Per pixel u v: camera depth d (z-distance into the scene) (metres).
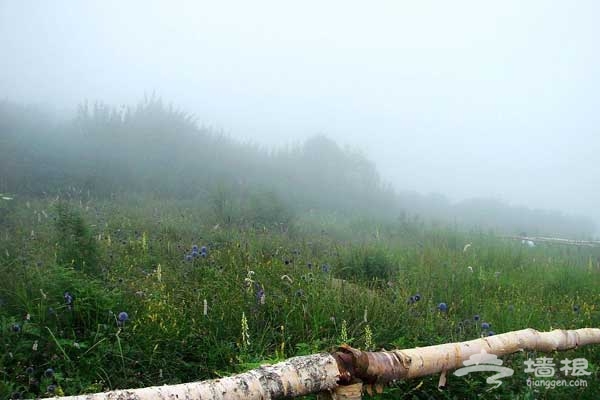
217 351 4.27
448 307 6.01
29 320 4.26
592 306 6.62
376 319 5.10
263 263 6.49
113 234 8.58
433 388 3.97
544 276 8.66
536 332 4.29
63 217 6.41
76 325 4.46
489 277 7.89
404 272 7.46
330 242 10.41
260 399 2.86
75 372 3.75
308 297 5.21
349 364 3.16
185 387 2.75
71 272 4.89
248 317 4.82
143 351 4.14
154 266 6.66
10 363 3.76
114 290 4.89
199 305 4.92
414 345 4.58
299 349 4.32
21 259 5.81
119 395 2.63
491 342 3.95
